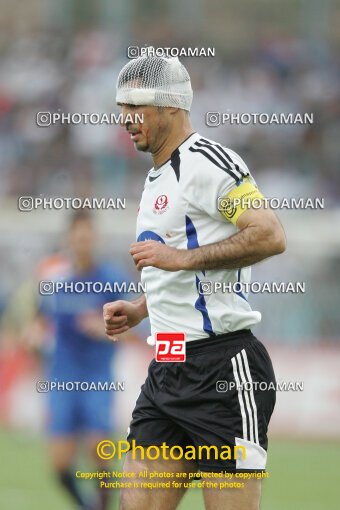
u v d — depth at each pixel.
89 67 64.25
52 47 66.12
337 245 49.62
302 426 46.94
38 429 47.75
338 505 30.27
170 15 66.56
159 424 17.03
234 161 16.53
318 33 66.12
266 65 64.19
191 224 16.72
